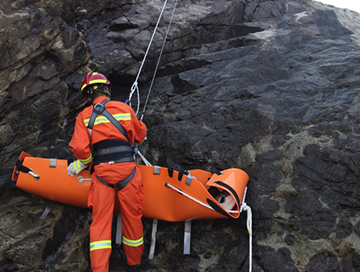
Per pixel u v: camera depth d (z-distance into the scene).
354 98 3.06
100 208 2.25
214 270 2.63
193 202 2.52
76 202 2.64
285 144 2.94
